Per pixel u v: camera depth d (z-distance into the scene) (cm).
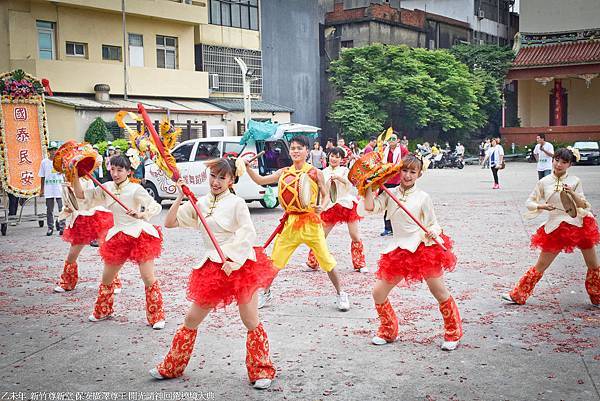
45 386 459
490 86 4025
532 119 4175
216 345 545
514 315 611
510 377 458
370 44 3650
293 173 635
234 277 446
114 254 599
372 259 914
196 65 2961
